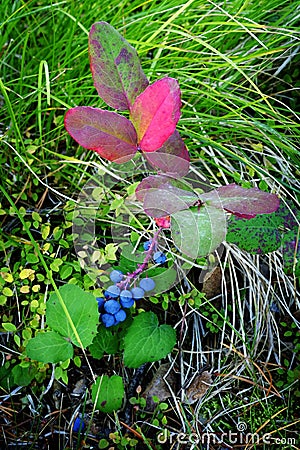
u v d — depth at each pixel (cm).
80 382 46
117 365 46
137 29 51
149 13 51
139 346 43
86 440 44
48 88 43
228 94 51
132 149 38
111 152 38
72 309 42
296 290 49
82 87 48
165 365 47
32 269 47
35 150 50
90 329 42
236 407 47
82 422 44
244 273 50
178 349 47
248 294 50
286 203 47
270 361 49
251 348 48
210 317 49
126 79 38
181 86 51
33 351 41
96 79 38
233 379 47
